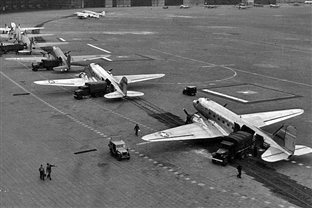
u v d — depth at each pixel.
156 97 80.19
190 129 52.81
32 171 45.34
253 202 38.97
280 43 171.00
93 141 55.25
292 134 45.03
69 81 81.25
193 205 38.16
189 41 172.12
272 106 74.69
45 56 112.00
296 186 42.59
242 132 49.81
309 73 107.62
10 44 136.50
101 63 116.06
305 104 76.44
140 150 52.31
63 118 65.56
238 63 121.56
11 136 56.78
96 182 42.78
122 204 38.16
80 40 165.50
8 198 39.00
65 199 38.97
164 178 44.03
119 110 70.75
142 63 117.75
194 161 48.94
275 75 104.31
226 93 84.25
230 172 45.78
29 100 76.25
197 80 96.81
